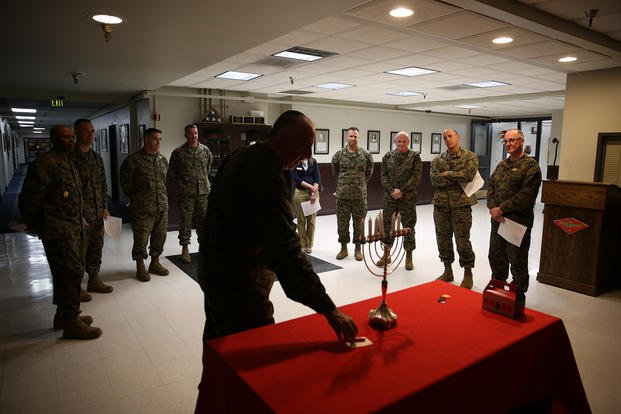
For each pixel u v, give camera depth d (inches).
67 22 120.1
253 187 52.9
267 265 56.0
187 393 87.8
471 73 229.1
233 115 306.3
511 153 135.2
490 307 63.6
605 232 149.3
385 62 200.2
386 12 123.6
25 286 157.1
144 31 129.6
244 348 51.0
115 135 390.0
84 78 223.6
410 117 423.5
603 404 84.4
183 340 112.1
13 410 81.4
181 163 182.4
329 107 360.5
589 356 105.0
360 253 193.8
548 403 64.4
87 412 81.0
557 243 158.9
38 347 107.7
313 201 196.7
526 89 291.6
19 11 109.9
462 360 48.2
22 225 105.3
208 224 60.4
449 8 118.7
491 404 51.2
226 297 59.0
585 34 145.5
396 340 53.6
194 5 105.9
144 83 242.7
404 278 168.9
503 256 141.5
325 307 51.5
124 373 95.5
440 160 156.3
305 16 115.3
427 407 42.9
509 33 143.6
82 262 112.3
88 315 128.0
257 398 40.8
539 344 57.6
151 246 168.2
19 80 231.1
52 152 104.5
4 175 513.0
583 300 145.9
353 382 43.3
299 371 45.5
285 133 56.9
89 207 136.6
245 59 194.7
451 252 159.9
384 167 182.1
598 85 195.0
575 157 204.4
